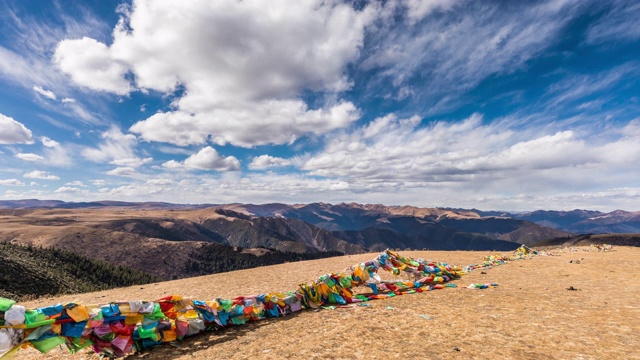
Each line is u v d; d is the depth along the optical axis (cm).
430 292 1309
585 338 705
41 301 1830
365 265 1439
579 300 1070
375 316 959
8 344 583
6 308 593
